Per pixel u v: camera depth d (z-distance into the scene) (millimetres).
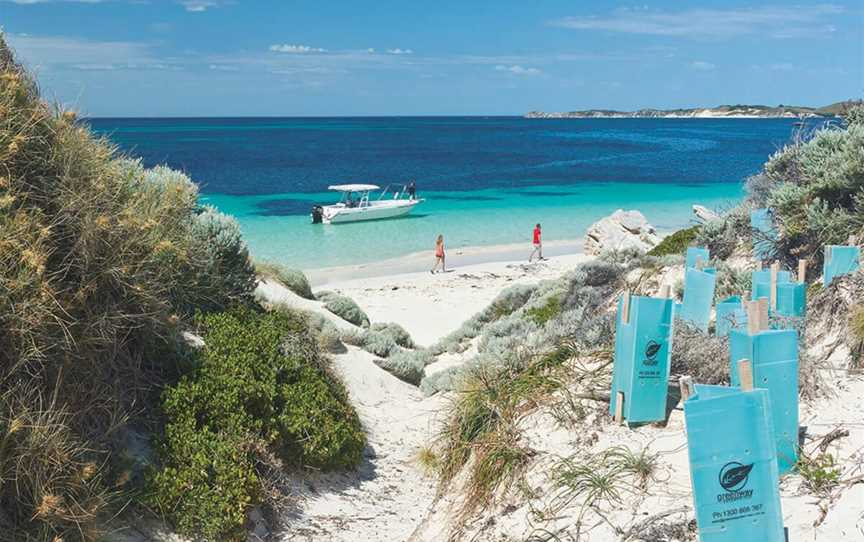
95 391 6445
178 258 8422
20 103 6980
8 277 5969
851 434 5496
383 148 118125
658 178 69438
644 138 155750
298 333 9898
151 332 7445
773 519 4281
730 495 4297
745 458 4289
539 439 6824
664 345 6484
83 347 6371
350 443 8695
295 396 8523
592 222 41844
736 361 5531
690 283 8273
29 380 5879
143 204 8391
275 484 7461
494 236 37438
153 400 7316
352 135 166000
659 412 6516
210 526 6395
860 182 10570
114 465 6293
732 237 13156
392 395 12203
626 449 6094
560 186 62094
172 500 6391
